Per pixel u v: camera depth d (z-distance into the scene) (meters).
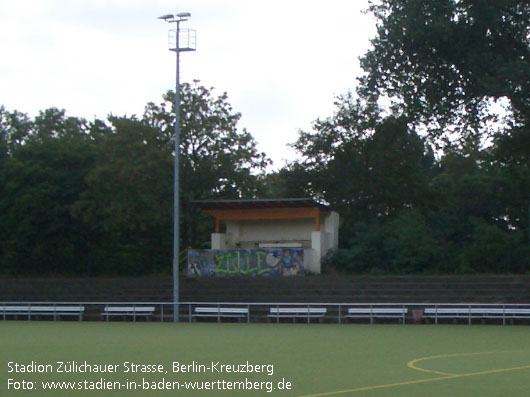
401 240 47.78
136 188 48.69
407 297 40.47
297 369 18.89
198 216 53.91
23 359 21.31
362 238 49.28
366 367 19.25
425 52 43.84
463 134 47.41
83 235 53.44
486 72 42.78
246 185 52.41
